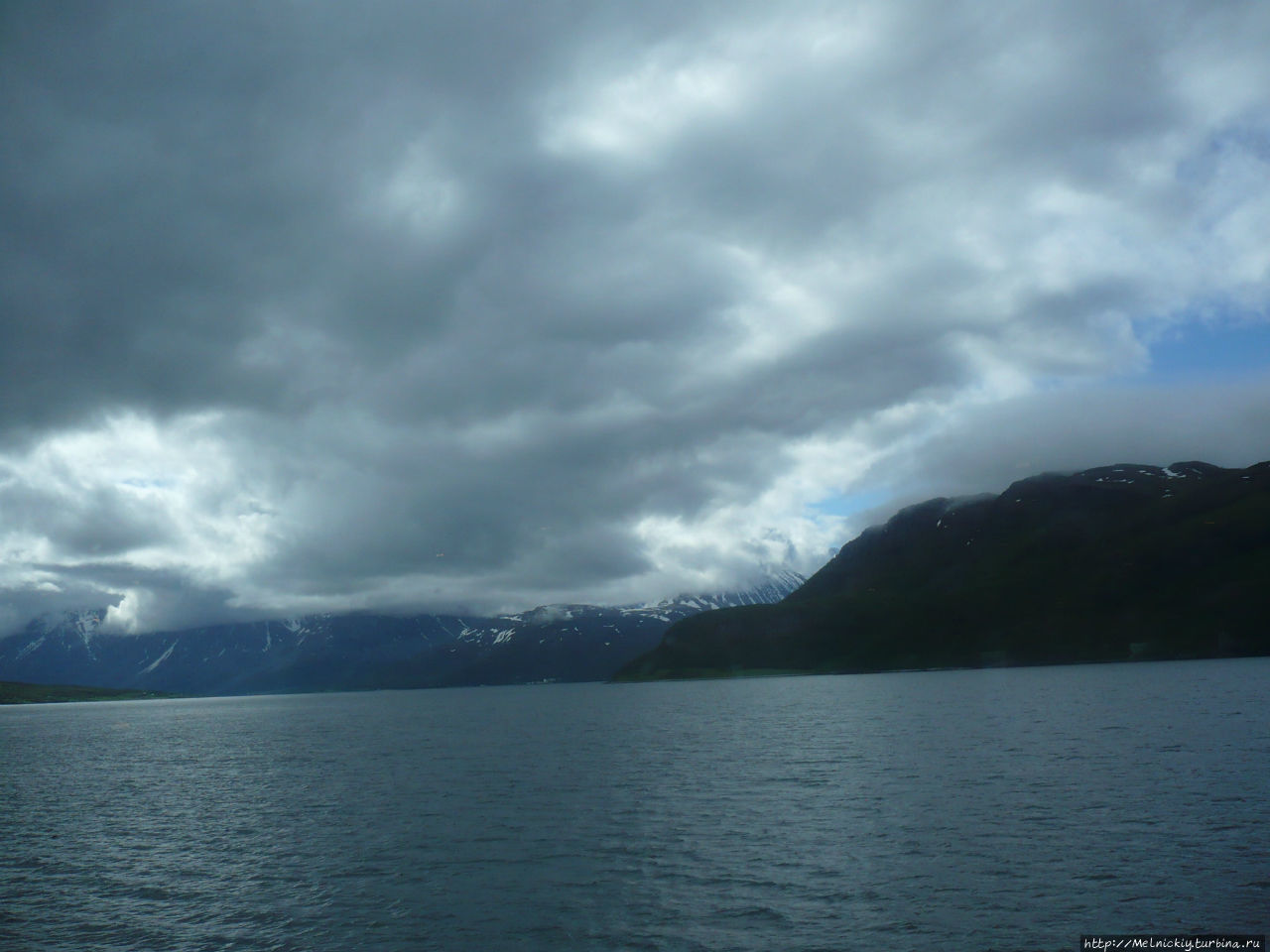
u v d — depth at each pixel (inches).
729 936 1348.4
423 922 1476.4
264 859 1985.7
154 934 1476.4
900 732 4234.7
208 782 3513.8
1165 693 5930.1
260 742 5974.4
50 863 2030.0
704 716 6673.2
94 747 5935.0
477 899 1588.3
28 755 5354.3
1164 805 2059.5
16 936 1487.5
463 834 2158.0
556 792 2795.3
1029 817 2014.0
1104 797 2191.2
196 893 1708.9
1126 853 1669.5
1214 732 3412.9
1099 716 4431.6
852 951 1268.5
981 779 2571.4
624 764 3531.0
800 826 2065.7
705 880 1646.2
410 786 3090.6
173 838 2285.9
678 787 2773.1
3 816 2755.9
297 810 2655.0
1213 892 1437.0
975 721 4601.4
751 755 3604.8
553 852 1925.4
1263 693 5423.2
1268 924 1298.0
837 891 1539.1
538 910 1510.8
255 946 1397.6
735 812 2285.9
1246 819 1881.2
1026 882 1531.7
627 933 1380.4
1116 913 1364.4
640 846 1943.9
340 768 3887.8
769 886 1587.1
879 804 2281.0
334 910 1562.5
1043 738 3565.5
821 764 3174.2
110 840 2289.6
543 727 6432.1
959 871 1614.2
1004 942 1275.8
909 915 1398.9
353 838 2167.8
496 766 3681.1
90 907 1642.5
